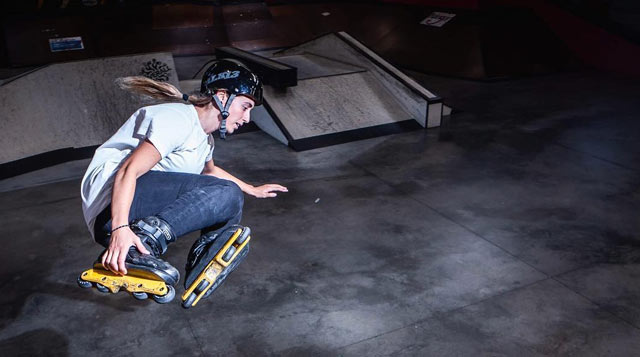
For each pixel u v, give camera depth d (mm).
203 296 1715
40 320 3135
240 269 3654
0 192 4988
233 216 1864
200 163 1979
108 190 1767
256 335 2980
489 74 9594
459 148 6129
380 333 2994
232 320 3113
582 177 5305
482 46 10258
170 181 1808
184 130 1774
